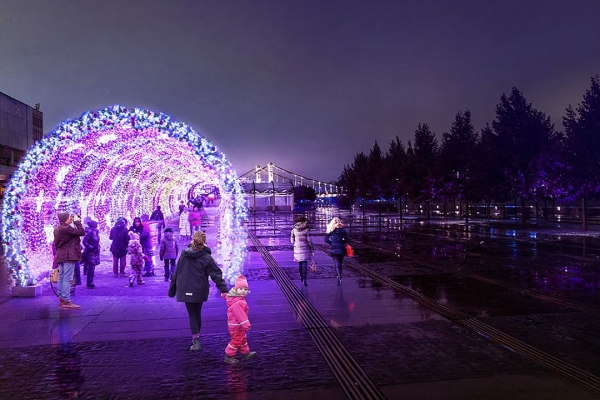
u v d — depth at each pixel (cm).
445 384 474
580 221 3291
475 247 1789
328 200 11256
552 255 1522
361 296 916
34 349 600
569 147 2325
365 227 3052
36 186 1345
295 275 1186
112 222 2561
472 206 4347
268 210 8069
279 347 600
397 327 689
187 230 2169
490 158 2852
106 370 523
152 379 496
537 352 572
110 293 984
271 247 1916
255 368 525
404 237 2269
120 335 664
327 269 1280
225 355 562
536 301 858
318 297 911
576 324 699
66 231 846
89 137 1223
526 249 1697
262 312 789
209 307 833
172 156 1819
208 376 503
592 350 578
